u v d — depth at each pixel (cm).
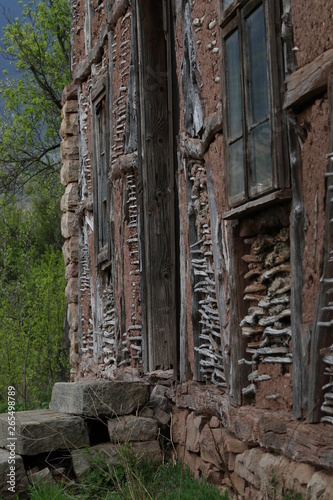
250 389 552
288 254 512
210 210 630
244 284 572
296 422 473
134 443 726
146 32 870
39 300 1561
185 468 686
